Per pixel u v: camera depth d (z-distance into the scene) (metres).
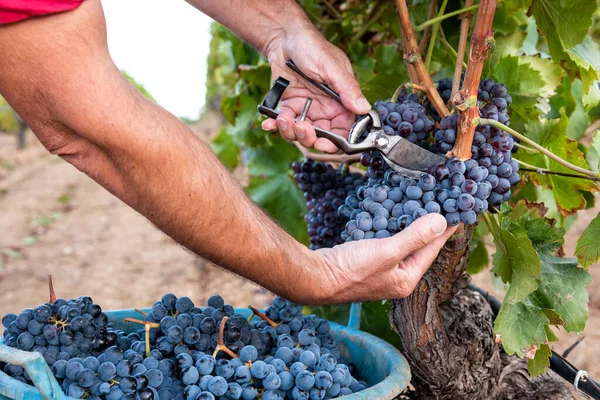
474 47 1.61
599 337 4.16
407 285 1.72
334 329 2.09
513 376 2.25
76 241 7.65
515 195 2.79
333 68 1.92
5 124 15.34
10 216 8.74
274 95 1.94
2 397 1.53
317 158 2.53
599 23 3.23
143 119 1.39
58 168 11.92
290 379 1.68
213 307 1.93
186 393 1.63
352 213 1.84
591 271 5.03
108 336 1.77
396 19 2.75
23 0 1.22
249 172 3.40
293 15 2.06
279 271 1.62
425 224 1.59
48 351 1.67
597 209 6.04
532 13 1.98
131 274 6.50
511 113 2.24
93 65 1.33
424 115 1.80
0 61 1.28
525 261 1.74
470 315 2.12
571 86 2.88
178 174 1.44
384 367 1.88
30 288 6.16
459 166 1.64
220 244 1.54
